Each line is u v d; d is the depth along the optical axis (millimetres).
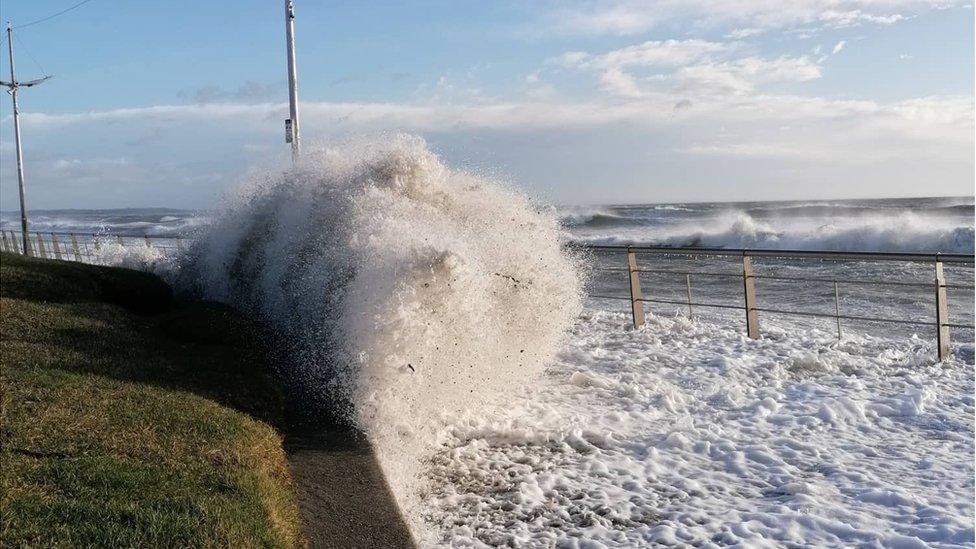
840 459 5668
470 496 5074
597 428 6426
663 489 5184
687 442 6023
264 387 6480
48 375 6027
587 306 13938
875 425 6441
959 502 4789
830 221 36719
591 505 4910
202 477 4355
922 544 4230
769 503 4891
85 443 4691
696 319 11852
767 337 10180
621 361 8922
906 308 12984
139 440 4820
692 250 10336
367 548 4137
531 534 4496
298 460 5348
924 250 26281
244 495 4172
